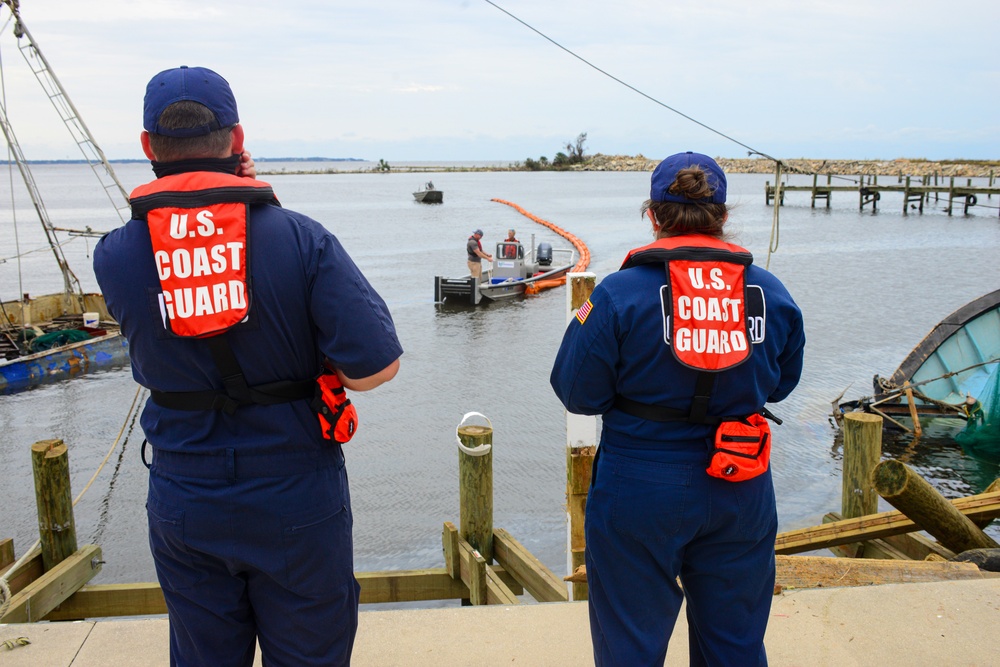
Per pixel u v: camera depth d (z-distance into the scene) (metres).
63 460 6.04
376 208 67.19
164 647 2.97
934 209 56.09
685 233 2.21
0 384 15.07
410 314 21.45
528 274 25.91
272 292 1.92
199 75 1.99
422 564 7.73
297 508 1.98
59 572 5.66
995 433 10.98
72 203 85.44
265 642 2.12
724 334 2.11
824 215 51.56
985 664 2.87
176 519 1.97
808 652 2.94
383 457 10.66
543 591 5.35
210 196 1.93
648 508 2.12
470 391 13.82
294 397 1.99
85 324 17.89
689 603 2.36
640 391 2.13
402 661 2.91
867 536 5.66
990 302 12.74
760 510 2.16
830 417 12.40
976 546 5.13
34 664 2.88
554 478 9.91
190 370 1.94
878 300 21.72
